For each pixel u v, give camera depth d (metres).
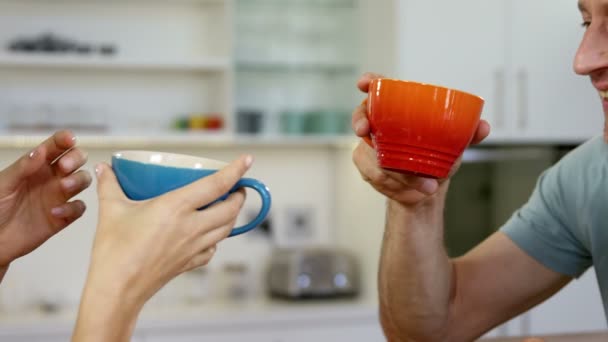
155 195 0.85
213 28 3.30
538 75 3.05
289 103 3.32
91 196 3.21
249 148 3.41
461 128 0.85
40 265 3.18
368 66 3.17
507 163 3.05
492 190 3.06
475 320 1.37
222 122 3.18
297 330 2.91
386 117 0.86
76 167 1.06
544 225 1.38
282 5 3.27
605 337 1.05
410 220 1.26
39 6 3.18
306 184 3.48
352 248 3.32
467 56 2.99
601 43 1.02
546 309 3.01
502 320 1.39
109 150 3.20
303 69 3.26
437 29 2.96
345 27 3.28
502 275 1.38
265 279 3.39
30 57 2.96
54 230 1.10
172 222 0.81
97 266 0.80
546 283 1.38
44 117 3.00
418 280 1.30
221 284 3.35
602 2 1.01
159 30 3.29
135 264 0.80
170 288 3.18
